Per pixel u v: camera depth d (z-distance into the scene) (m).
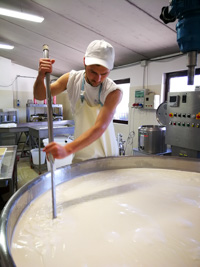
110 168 1.44
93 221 0.82
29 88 6.59
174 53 3.29
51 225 0.79
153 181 1.25
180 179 1.28
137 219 0.84
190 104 2.35
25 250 0.65
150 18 2.44
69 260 0.62
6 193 2.01
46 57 0.84
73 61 4.90
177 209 0.92
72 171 1.24
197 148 2.33
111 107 1.09
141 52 3.50
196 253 0.65
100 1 2.36
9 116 5.34
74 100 1.35
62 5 2.64
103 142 1.45
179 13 0.96
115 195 1.05
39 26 3.45
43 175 1.04
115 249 0.66
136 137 4.14
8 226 0.64
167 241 0.70
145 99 3.70
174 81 3.46
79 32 3.30
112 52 1.01
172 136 2.59
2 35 4.30
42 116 5.89
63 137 4.17
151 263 0.60
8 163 1.84
